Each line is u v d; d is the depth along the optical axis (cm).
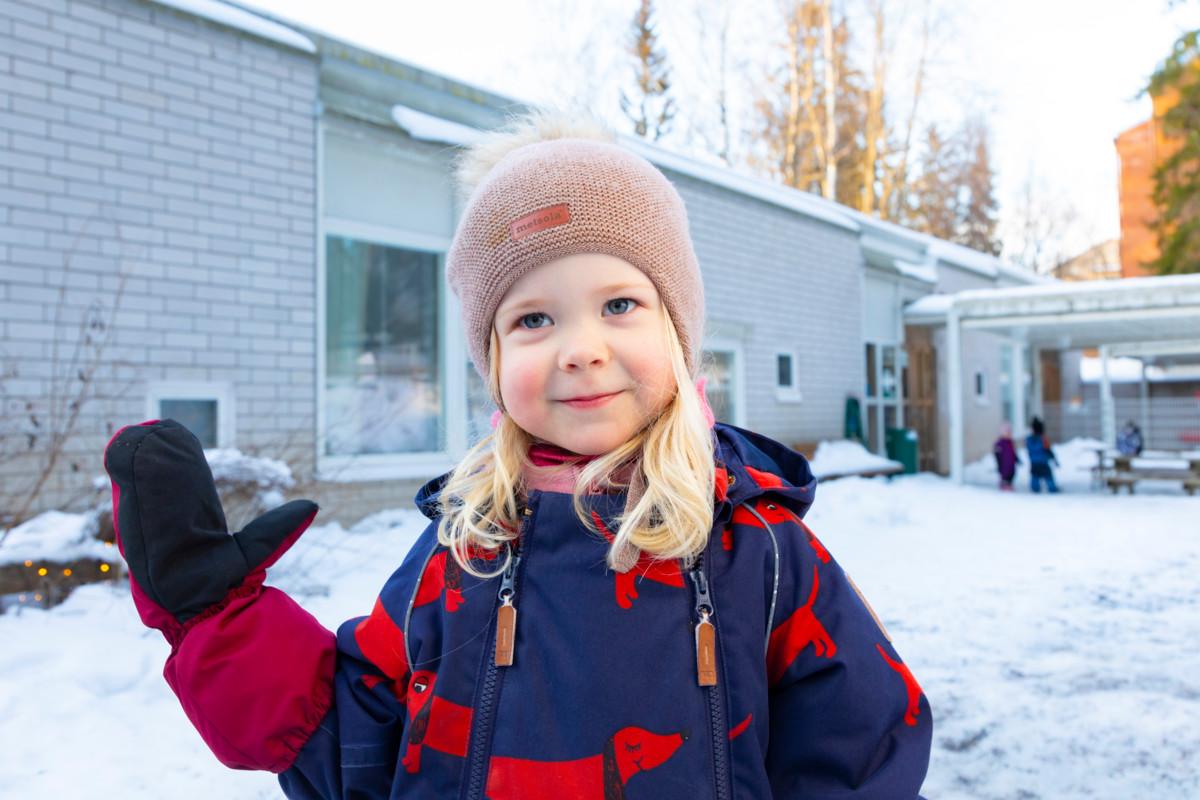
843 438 1184
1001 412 1738
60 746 256
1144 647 383
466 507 101
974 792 247
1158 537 708
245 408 548
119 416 488
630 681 88
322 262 596
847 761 91
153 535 97
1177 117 1842
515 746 89
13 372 437
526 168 100
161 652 333
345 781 98
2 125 454
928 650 381
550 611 94
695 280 108
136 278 502
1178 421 1642
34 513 446
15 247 457
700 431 99
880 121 2261
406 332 665
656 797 85
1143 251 2862
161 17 516
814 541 103
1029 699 317
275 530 104
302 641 103
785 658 96
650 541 91
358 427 629
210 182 536
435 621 100
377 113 631
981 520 815
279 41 567
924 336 1454
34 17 466
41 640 333
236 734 97
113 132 495
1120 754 268
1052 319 1080
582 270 96
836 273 1199
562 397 96
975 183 3244
